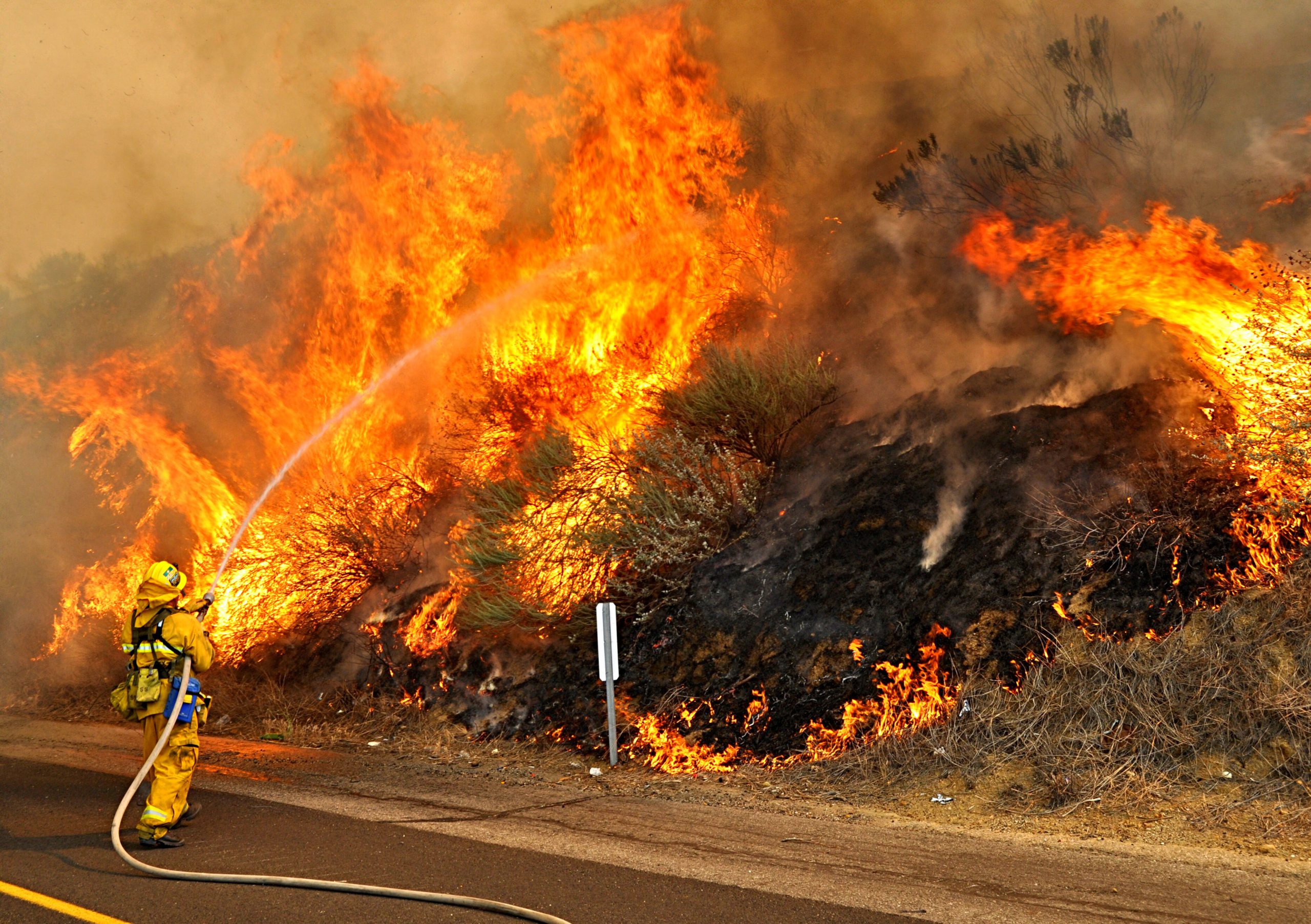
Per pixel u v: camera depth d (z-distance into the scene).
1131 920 4.46
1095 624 7.38
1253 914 4.48
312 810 6.89
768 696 8.41
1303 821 5.59
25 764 8.81
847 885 5.08
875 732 7.66
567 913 4.65
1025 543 8.21
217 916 4.64
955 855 5.61
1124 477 8.17
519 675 9.96
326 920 4.59
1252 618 6.82
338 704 10.80
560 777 8.14
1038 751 6.82
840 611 8.69
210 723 10.96
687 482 10.14
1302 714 6.16
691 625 9.35
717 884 5.11
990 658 7.60
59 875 5.31
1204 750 6.39
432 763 8.74
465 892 4.99
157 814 5.89
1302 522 7.08
